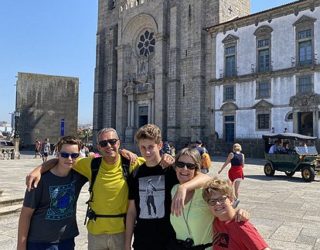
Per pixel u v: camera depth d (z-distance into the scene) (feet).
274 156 77.20
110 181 15.26
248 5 177.78
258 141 137.08
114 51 203.92
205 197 12.70
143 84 183.52
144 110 185.88
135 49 193.16
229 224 12.32
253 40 142.41
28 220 14.34
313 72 123.65
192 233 13.25
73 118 234.38
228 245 12.18
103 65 211.00
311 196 51.19
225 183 12.70
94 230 15.35
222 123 151.12
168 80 172.35
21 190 48.80
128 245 14.93
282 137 79.66
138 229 14.40
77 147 15.06
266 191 55.72
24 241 14.24
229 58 151.02
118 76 196.54
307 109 124.16
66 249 15.05
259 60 140.67
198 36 160.35
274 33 135.95
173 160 14.90
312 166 68.54
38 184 14.46
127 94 190.70
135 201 14.93
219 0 158.30
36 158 143.13
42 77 227.20
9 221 33.58
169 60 171.94
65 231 14.97
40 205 14.60
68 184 15.11
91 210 15.62
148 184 14.51
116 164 15.56
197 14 161.79
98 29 213.46
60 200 14.78
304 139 77.05
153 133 14.66
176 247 13.41
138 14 187.83
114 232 15.17
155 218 14.17
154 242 14.03
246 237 11.85
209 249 13.21
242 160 44.34
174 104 167.02
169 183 14.47
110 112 201.57
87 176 15.90
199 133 156.04
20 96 219.61
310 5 125.59
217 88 153.69
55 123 228.02
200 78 157.89
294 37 130.00
